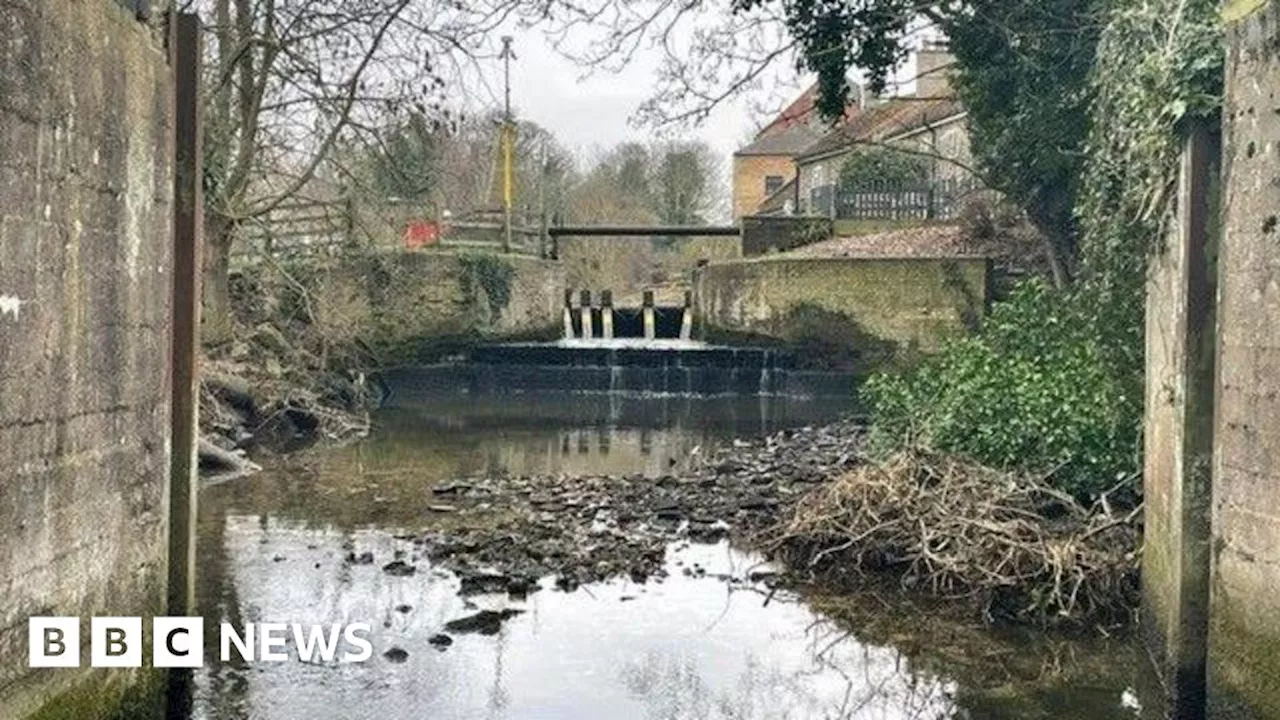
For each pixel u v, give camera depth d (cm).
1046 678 824
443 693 766
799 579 1081
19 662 497
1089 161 1141
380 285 2797
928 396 1405
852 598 1022
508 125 3672
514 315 3081
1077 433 1067
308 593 1002
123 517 612
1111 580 965
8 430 484
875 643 899
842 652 876
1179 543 706
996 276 2594
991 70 1741
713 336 3072
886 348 2666
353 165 2356
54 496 529
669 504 1395
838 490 1141
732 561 1147
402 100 2034
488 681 792
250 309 2430
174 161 687
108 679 593
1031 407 1103
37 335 509
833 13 1750
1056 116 1653
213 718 707
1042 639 912
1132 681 817
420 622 926
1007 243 2695
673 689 787
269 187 2408
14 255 486
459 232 3403
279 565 1098
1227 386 655
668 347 2936
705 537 1241
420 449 1923
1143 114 835
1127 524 992
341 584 1034
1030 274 2461
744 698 774
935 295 2611
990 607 983
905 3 1720
